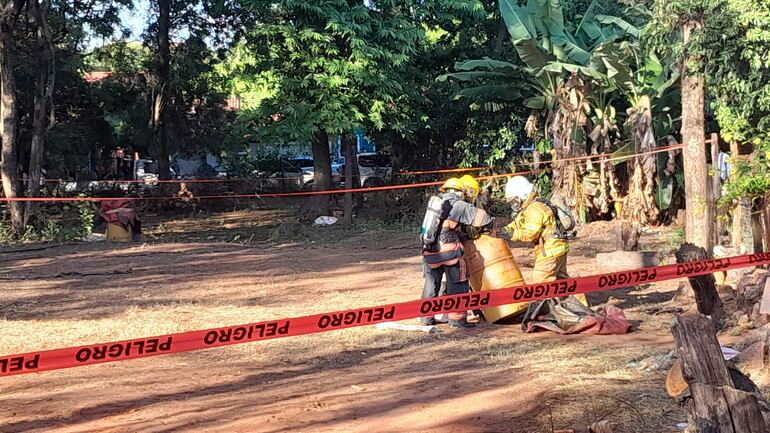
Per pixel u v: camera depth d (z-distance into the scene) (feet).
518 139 86.17
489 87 77.97
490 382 23.35
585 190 71.51
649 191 68.74
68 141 107.55
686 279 35.17
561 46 74.23
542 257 31.24
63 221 89.30
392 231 75.25
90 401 22.08
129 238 72.43
